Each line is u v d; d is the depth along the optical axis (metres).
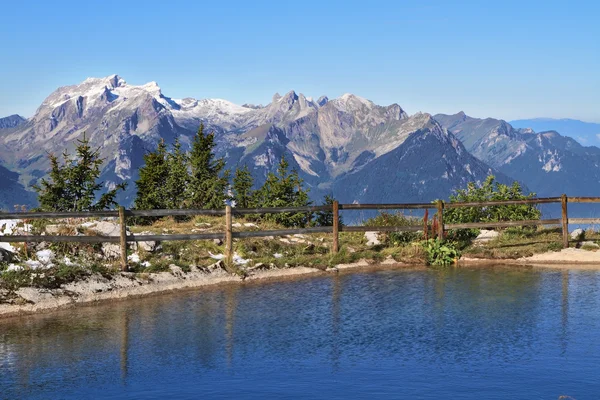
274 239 22.66
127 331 13.14
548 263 22.03
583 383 10.05
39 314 14.45
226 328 13.41
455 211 26.34
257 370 10.80
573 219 23.72
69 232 18.77
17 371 10.77
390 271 20.59
